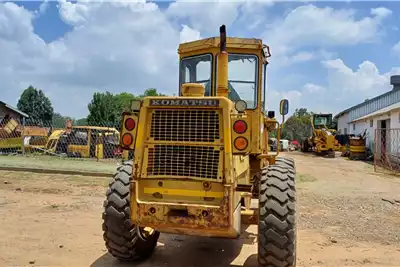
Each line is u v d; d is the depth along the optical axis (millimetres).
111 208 4867
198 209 4172
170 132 4414
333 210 9102
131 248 4945
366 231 7238
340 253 5848
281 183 4625
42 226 6852
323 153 31344
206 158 4301
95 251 5602
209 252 5664
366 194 11461
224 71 4969
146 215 4301
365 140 29344
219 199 4238
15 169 14000
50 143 20828
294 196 4570
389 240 6684
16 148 21281
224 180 4191
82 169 14180
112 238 4898
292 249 4434
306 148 36094
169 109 4438
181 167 4355
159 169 4398
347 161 25609
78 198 9609
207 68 6117
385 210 9250
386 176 16812
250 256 5492
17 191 10359
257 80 5938
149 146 4445
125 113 4586
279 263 4438
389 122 26797
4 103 27656
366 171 18844
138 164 4414
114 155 19547
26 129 22125
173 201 4332
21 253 5414
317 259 5527
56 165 15641
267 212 4488
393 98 31844
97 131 20484
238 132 4219
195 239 6320
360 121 35188
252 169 5996
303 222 7832
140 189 4422
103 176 13156
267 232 4441
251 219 5102
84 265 5035
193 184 4309
